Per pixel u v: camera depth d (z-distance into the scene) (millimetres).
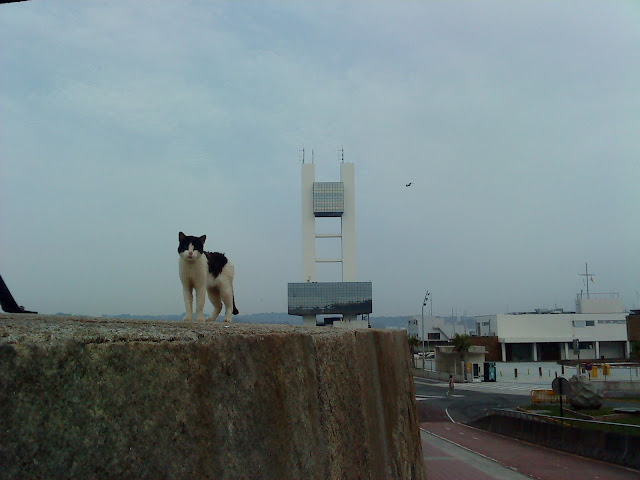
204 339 2607
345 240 100688
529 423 20969
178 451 2277
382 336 5484
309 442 3131
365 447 4098
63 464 1940
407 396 6297
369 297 99250
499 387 44875
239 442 2592
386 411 5086
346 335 4289
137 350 2285
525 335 79125
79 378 2074
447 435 23609
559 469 15016
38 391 1959
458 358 53500
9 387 1898
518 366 68750
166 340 2436
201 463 2355
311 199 101062
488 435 23594
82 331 2281
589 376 43031
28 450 1879
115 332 2359
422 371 60562
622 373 50125
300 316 99188
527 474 14695
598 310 81875
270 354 3021
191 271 6312
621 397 32188
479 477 14578
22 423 1892
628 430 17594
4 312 3436
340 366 3936
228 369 2658
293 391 3111
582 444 17203
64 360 2061
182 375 2408
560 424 18766
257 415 2762
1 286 3766
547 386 44875
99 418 2074
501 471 15305
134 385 2217
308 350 3451
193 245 6215
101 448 2045
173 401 2332
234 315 7391
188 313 6363
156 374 2309
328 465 3318
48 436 1934
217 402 2541
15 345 1974
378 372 5070
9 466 1827
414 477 5805
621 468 14766
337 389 3775
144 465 2143
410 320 106688
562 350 80125
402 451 5352
